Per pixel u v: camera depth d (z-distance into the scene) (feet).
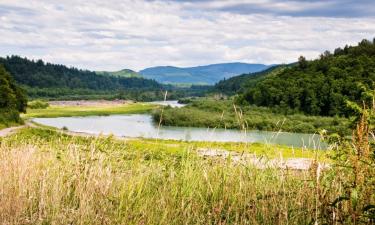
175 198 20.65
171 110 322.75
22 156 24.23
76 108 536.42
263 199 18.12
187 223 18.51
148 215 19.25
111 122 336.70
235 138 127.24
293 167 20.74
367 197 13.16
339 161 14.84
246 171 20.56
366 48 540.93
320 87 365.20
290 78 444.96
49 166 23.31
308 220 16.21
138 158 24.40
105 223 18.83
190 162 22.77
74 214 19.54
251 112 349.82
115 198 20.34
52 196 20.61
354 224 12.83
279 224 16.66
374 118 13.89
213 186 20.84
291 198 17.98
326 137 15.42
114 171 22.62
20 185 20.90
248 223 17.78
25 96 362.74
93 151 23.50
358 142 13.26
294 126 214.48
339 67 467.11
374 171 13.20
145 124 314.55
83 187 20.70
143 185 22.13
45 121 344.28
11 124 263.90
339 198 13.17
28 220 19.45
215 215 18.34
